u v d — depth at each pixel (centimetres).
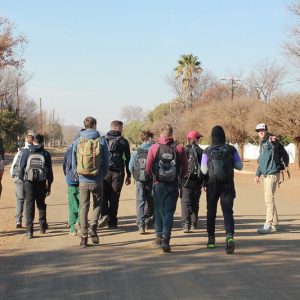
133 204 1534
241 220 1184
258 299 567
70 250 843
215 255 791
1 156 1028
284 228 1062
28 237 964
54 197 1772
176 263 740
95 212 888
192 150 1001
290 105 3241
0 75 6406
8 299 578
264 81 6612
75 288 619
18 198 1096
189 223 1006
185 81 7250
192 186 1003
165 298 574
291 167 3869
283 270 696
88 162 845
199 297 576
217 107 4778
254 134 3703
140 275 675
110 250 839
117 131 1052
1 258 789
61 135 15788
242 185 2409
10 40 4431
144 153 981
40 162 960
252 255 790
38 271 703
